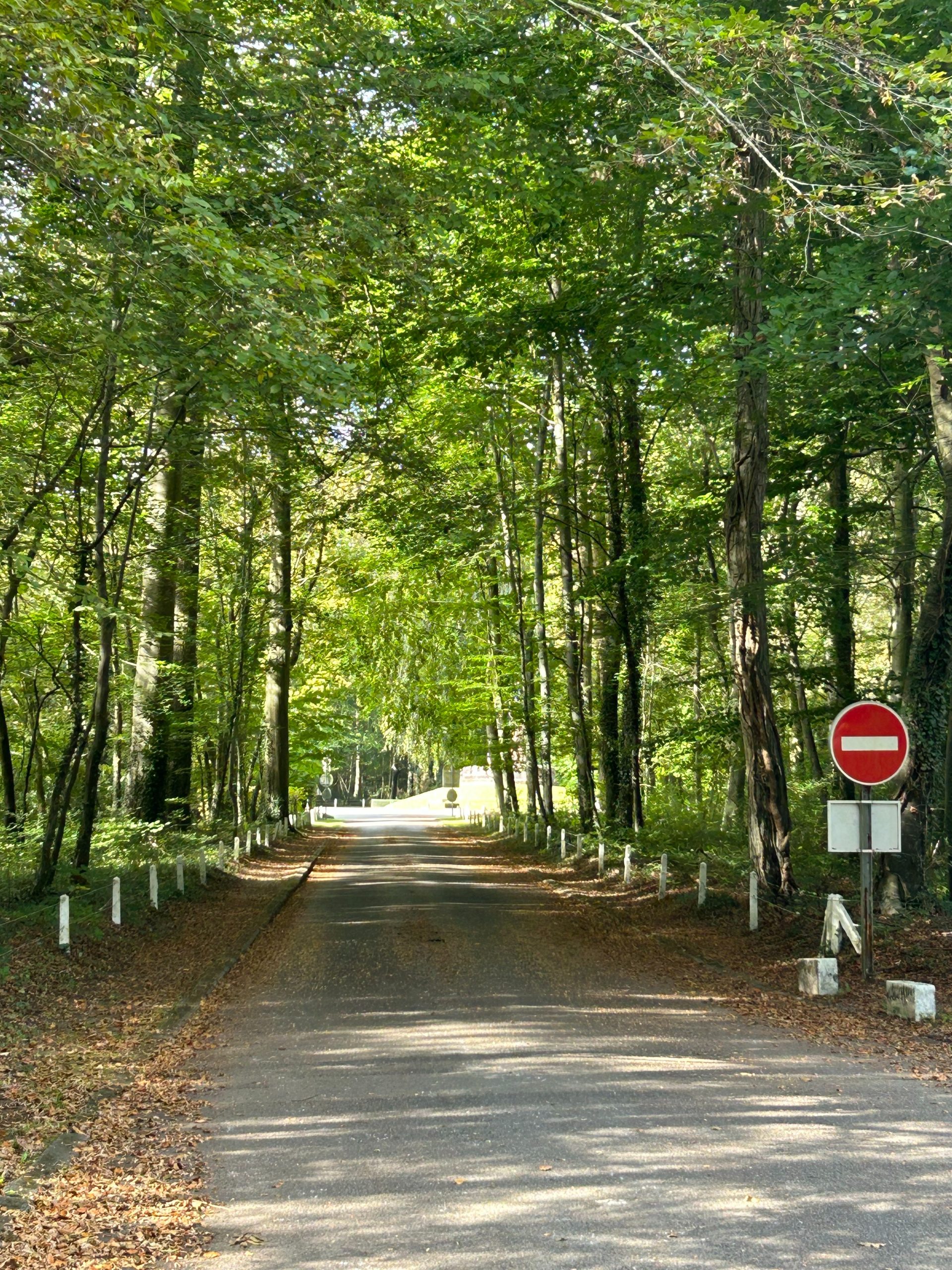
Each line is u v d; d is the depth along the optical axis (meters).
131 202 9.93
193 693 26.14
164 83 13.11
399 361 18.30
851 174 12.73
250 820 39.75
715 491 21.95
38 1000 11.38
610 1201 5.65
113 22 9.16
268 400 14.82
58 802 16.56
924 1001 10.20
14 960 12.56
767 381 17.12
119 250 11.45
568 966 14.01
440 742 47.72
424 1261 4.97
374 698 44.91
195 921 18.28
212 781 39.06
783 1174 6.03
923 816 14.95
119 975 13.28
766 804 16.95
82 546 17.34
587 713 33.06
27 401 17.31
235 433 17.81
